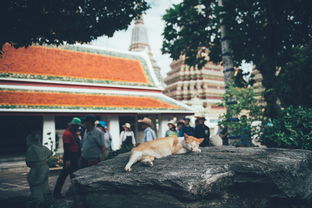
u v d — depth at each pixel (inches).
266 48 374.3
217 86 1262.3
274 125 206.5
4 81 611.8
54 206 179.9
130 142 392.2
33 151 203.0
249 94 219.9
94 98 710.5
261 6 333.4
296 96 308.7
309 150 178.1
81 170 173.8
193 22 433.7
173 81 1353.3
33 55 721.6
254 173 135.6
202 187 121.7
